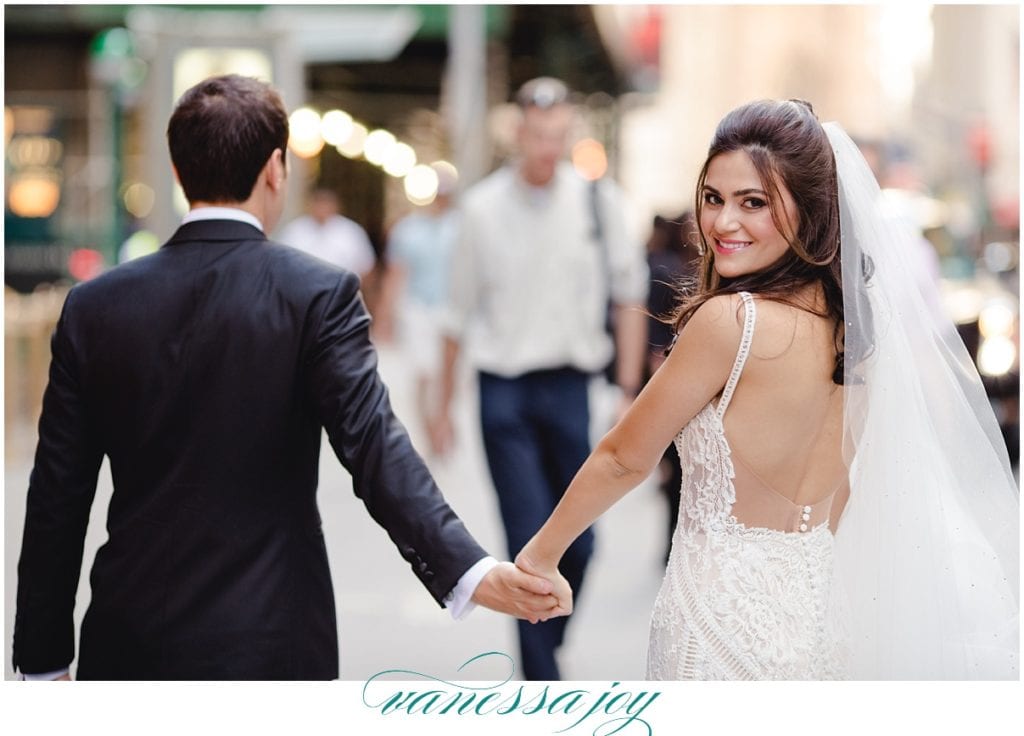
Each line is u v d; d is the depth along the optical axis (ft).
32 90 97.45
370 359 16.69
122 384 16.47
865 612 16.48
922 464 16.35
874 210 16.37
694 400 15.93
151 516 16.29
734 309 15.64
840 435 16.24
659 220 35.88
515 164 29.96
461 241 29.45
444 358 33.22
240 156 16.96
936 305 18.10
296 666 16.37
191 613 16.10
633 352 31.04
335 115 111.24
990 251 73.00
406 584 40.63
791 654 15.96
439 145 133.59
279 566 16.31
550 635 27.14
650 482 56.54
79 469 16.71
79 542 16.93
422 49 105.40
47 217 93.91
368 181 148.05
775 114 15.90
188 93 17.38
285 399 16.38
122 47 82.48
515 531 28.14
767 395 15.71
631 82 122.21
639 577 42.04
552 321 28.86
